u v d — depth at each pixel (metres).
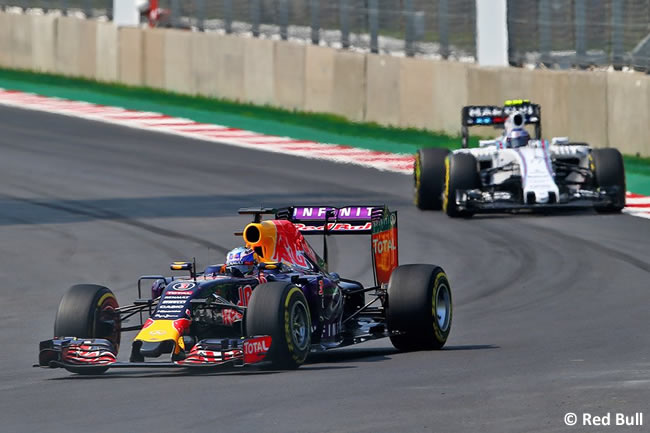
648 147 83.88
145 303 33.66
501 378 30.14
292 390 28.86
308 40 111.06
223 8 117.50
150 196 75.00
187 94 115.25
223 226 65.31
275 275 34.28
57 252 59.81
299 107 106.44
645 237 59.66
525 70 90.62
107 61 122.12
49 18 127.19
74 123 102.19
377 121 100.44
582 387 28.41
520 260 55.06
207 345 30.52
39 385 31.70
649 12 88.38
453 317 44.16
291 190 76.19
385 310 37.69
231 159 87.69
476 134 94.62
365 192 75.56
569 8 93.19
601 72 86.50
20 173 83.19
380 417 25.44
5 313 47.12
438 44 101.56
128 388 30.16
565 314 43.62
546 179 65.06
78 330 32.38
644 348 35.50
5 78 124.75
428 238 60.97
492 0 95.94
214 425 25.12
